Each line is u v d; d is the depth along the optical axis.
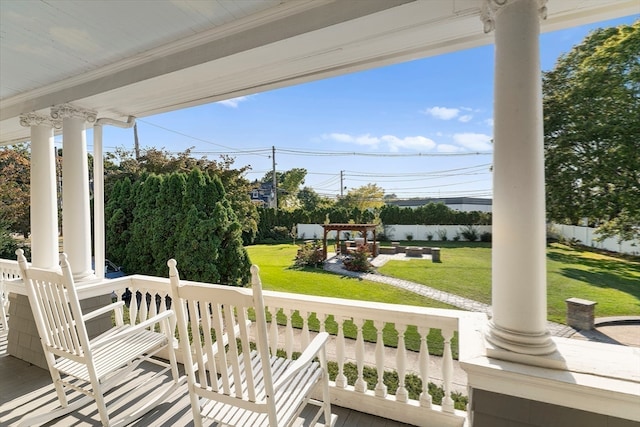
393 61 2.07
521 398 1.30
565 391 1.23
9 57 2.26
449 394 1.87
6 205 6.71
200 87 2.50
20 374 2.62
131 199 5.37
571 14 1.56
